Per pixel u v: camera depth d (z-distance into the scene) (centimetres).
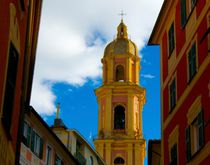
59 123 5050
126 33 8081
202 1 2216
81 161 5016
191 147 2219
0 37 1319
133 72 7731
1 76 1345
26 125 3428
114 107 7381
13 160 1630
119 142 7062
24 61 1716
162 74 2895
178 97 2508
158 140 3256
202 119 2100
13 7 1466
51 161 3962
